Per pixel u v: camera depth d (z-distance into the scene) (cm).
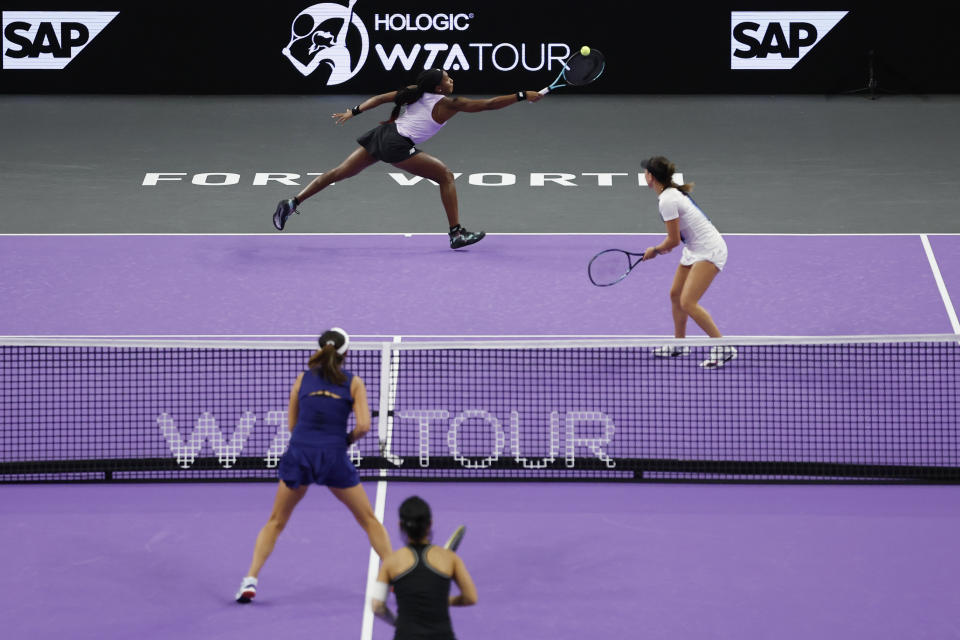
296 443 2331
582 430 3073
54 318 3862
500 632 2259
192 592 2403
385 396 2927
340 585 2428
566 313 3909
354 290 4119
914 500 2794
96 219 4878
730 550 2561
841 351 3591
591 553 2550
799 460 2936
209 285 4159
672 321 3841
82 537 2622
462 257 4450
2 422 3080
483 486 2880
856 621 2286
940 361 3391
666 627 2272
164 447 2994
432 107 4344
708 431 3083
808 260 4388
